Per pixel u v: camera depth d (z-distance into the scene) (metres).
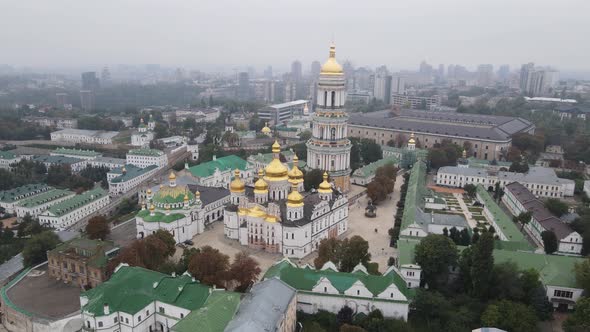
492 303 160.50
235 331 130.38
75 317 161.25
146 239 195.62
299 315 165.62
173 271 188.00
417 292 165.25
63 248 195.50
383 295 161.50
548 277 173.62
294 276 170.62
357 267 179.12
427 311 161.38
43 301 175.62
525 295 166.38
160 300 158.50
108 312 148.00
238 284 180.00
